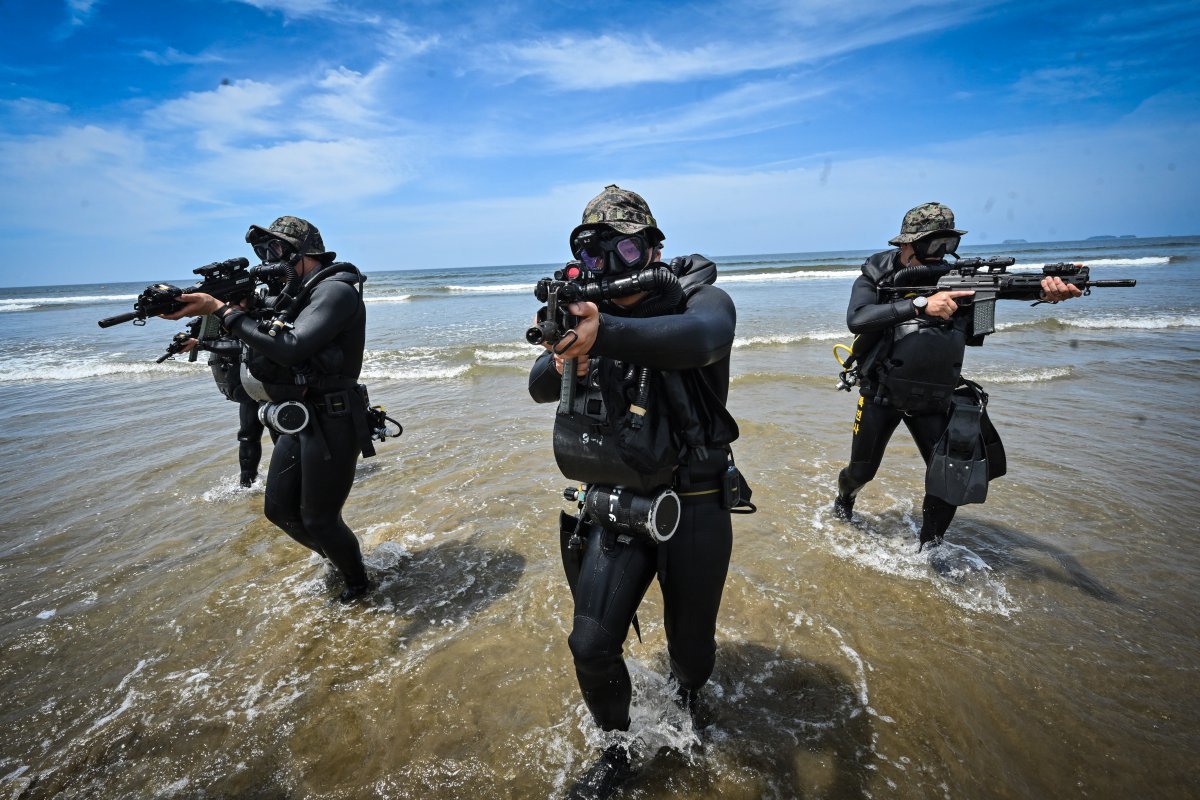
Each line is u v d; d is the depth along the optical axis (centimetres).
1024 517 436
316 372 326
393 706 275
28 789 238
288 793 234
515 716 267
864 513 457
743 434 649
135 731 265
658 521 203
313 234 351
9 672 305
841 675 284
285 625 338
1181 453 544
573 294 173
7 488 554
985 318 331
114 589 379
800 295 2325
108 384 1042
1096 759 235
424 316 2103
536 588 364
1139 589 344
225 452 648
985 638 307
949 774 231
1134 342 1111
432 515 476
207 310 289
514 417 760
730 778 232
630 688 224
